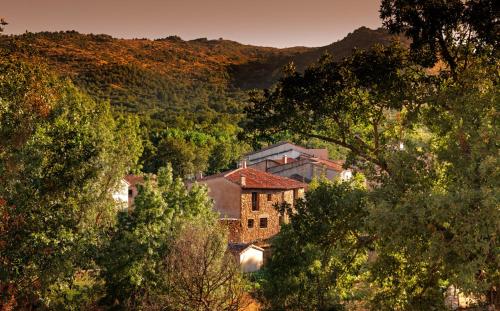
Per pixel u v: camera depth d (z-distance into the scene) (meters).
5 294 20.50
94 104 63.62
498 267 15.54
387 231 16.44
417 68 24.62
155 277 27.55
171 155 112.56
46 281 20.55
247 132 26.84
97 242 23.36
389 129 24.77
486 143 16.53
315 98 25.25
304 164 79.50
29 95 32.91
